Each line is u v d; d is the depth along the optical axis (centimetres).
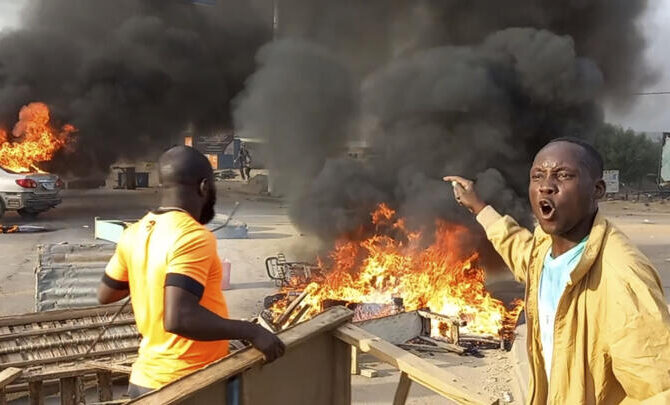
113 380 519
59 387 466
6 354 449
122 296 229
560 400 168
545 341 182
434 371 221
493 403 203
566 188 166
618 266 156
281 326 623
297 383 224
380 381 593
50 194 1487
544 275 185
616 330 150
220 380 187
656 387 142
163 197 217
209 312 189
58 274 696
